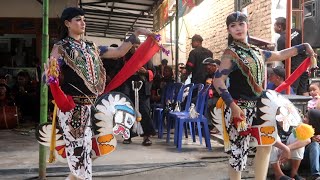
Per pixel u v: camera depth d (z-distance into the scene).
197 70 7.00
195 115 5.76
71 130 3.00
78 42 3.09
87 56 3.06
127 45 3.31
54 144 3.09
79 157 2.98
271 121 3.24
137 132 6.00
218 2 9.95
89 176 2.97
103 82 3.19
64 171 4.49
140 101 5.93
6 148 5.71
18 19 9.59
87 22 12.38
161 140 6.58
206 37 10.98
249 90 3.20
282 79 4.91
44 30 4.00
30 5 9.59
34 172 4.48
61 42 3.02
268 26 7.41
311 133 3.26
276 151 4.22
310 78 6.64
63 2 9.34
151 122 6.00
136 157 5.14
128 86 5.79
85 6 10.10
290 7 5.35
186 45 13.01
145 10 10.27
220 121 3.38
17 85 8.93
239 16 3.18
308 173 4.74
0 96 7.96
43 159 4.21
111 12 10.34
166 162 4.85
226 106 3.26
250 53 3.18
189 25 12.72
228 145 3.30
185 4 7.70
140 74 5.80
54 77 2.70
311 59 3.44
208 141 5.72
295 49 3.46
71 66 2.98
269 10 7.38
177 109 6.23
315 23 6.29
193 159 5.05
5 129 7.66
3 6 9.55
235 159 3.23
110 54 3.30
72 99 2.97
